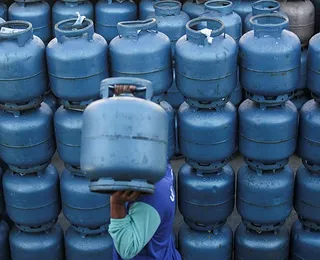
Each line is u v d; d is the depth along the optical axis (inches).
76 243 132.5
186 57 111.5
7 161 123.6
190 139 120.9
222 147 120.9
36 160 123.0
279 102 116.0
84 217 127.6
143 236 79.5
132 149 73.3
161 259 87.5
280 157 120.1
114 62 114.7
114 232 79.0
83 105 116.2
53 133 124.6
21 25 118.0
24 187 126.6
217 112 119.6
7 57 110.7
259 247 132.3
